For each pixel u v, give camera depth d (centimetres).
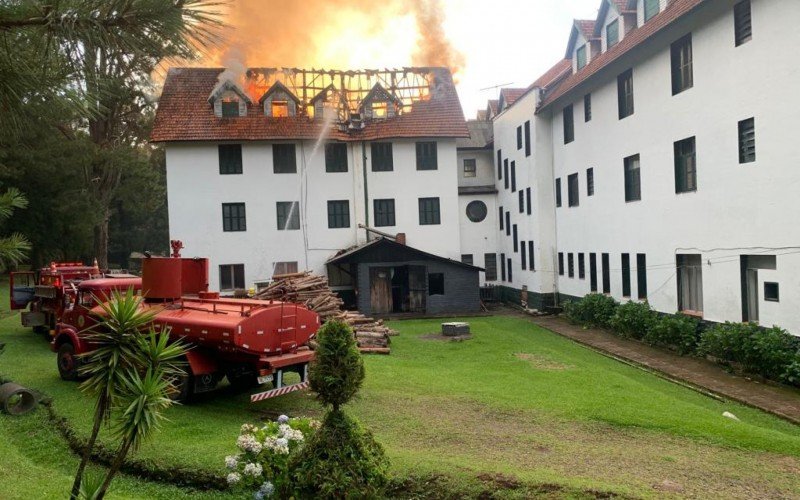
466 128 3212
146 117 3644
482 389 1286
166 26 287
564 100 2795
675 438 957
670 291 2020
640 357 1845
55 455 860
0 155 1952
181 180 2973
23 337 1842
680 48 1953
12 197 367
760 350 1493
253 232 3030
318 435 569
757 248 1598
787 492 734
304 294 2011
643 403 1166
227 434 930
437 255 3153
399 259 2942
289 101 3136
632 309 2169
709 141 1788
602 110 2480
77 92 310
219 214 3005
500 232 3819
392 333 2211
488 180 3988
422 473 756
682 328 1856
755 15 1577
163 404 414
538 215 3045
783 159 1498
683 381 1530
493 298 3744
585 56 2717
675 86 1969
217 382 1139
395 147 3180
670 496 705
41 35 286
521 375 1485
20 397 1074
